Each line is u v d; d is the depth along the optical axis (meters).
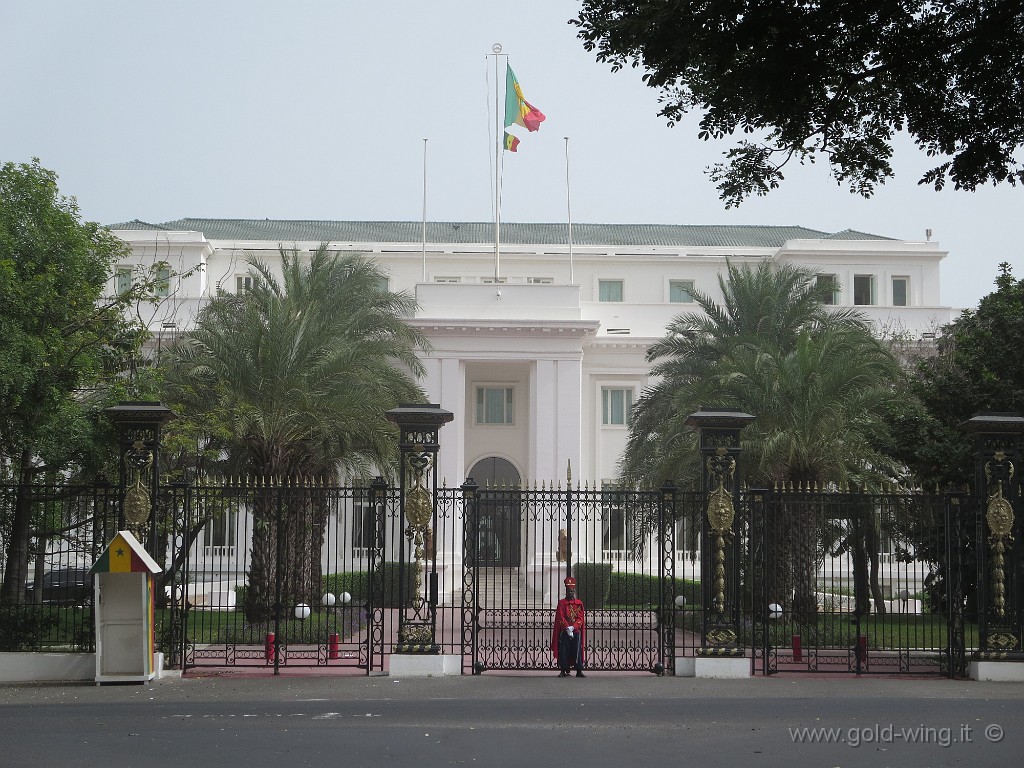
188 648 20.31
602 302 47.72
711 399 28.52
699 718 14.30
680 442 29.83
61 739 12.73
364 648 21.50
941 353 35.25
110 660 17.61
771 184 14.23
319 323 30.14
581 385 45.34
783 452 26.73
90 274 26.02
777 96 12.73
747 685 17.44
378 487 18.94
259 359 27.38
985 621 18.53
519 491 19.38
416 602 18.81
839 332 29.22
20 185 24.55
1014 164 13.02
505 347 43.97
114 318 25.70
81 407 24.73
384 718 14.23
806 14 12.30
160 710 14.88
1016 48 12.28
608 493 19.44
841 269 50.81
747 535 20.41
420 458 18.95
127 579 17.67
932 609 22.09
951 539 19.25
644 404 35.78
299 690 16.77
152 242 48.66
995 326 26.73
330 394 28.03
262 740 12.67
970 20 12.52
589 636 25.22
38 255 24.16
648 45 12.83
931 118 13.09
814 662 20.12
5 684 17.52
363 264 35.50
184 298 44.16
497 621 28.12
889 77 13.11
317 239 53.44
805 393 26.91
